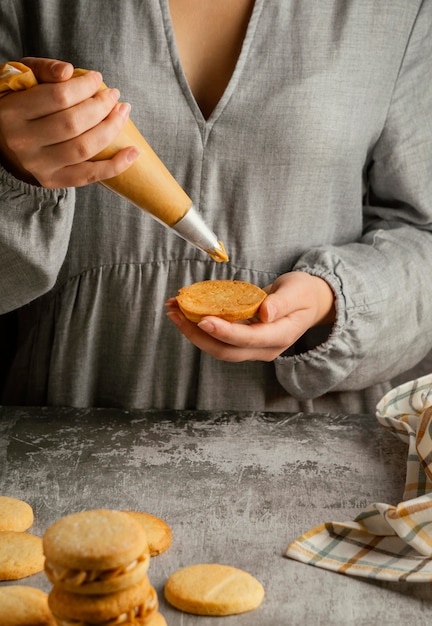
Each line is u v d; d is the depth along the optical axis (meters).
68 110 0.86
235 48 1.29
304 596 0.81
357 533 0.90
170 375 1.38
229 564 0.86
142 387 1.37
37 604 0.76
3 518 0.91
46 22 1.29
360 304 1.25
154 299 1.33
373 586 0.82
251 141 1.28
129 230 1.32
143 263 1.33
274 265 1.34
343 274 1.25
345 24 1.29
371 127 1.36
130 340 1.36
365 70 1.31
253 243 1.33
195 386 1.38
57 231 1.11
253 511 0.95
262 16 1.27
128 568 0.67
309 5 1.28
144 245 1.32
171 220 0.96
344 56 1.29
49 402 1.40
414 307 1.33
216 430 1.16
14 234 1.09
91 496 0.98
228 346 1.11
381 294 1.27
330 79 1.28
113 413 1.21
